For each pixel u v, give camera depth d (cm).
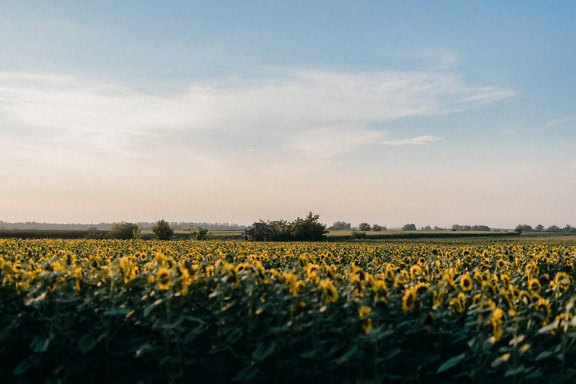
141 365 636
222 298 654
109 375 618
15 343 637
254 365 600
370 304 636
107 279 716
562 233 14900
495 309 572
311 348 633
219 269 730
